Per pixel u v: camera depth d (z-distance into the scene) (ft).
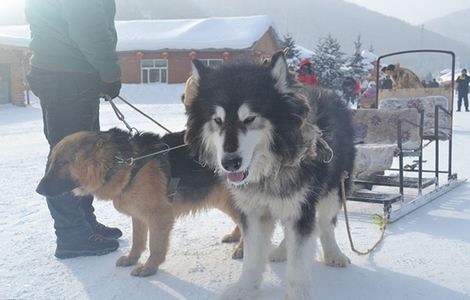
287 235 10.76
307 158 10.38
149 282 11.44
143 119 51.60
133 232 12.62
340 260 12.23
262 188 10.53
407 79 31.37
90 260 12.94
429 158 30.22
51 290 10.93
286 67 10.27
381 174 19.66
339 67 117.08
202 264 12.62
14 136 40.09
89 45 12.03
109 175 11.81
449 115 21.44
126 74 113.91
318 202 11.23
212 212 17.83
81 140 11.84
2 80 76.79
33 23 12.84
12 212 17.34
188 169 12.87
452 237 14.30
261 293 10.84
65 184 11.80
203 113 10.62
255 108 9.83
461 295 10.41
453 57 21.89
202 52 110.22
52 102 12.89
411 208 17.38
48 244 14.07
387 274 11.67
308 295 10.14
